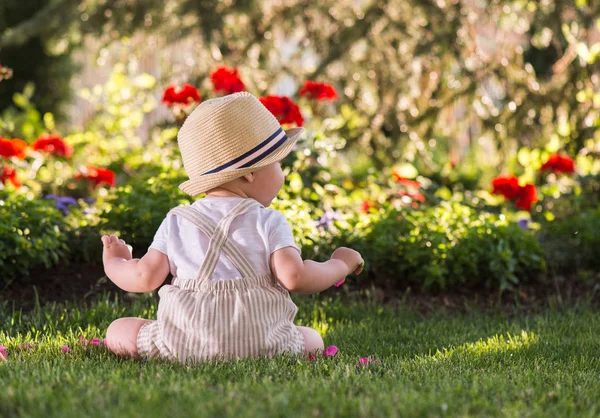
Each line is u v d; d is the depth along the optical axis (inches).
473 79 404.5
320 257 223.9
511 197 300.4
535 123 412.2
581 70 404.5
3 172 295.1
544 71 574.2
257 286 124.5
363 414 93.5
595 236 259.0
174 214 128.7
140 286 126.1
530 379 120.7
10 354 139.2
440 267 233.0
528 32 437.7
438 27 389.1
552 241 270.8
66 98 617.6
